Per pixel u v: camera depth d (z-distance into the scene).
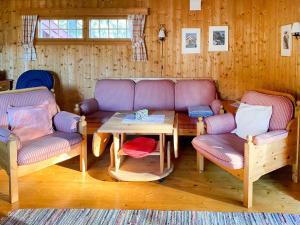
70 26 5.54
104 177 3.60
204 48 5.35
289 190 3.26
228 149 3.11
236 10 5.23
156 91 5.02
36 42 5.56
